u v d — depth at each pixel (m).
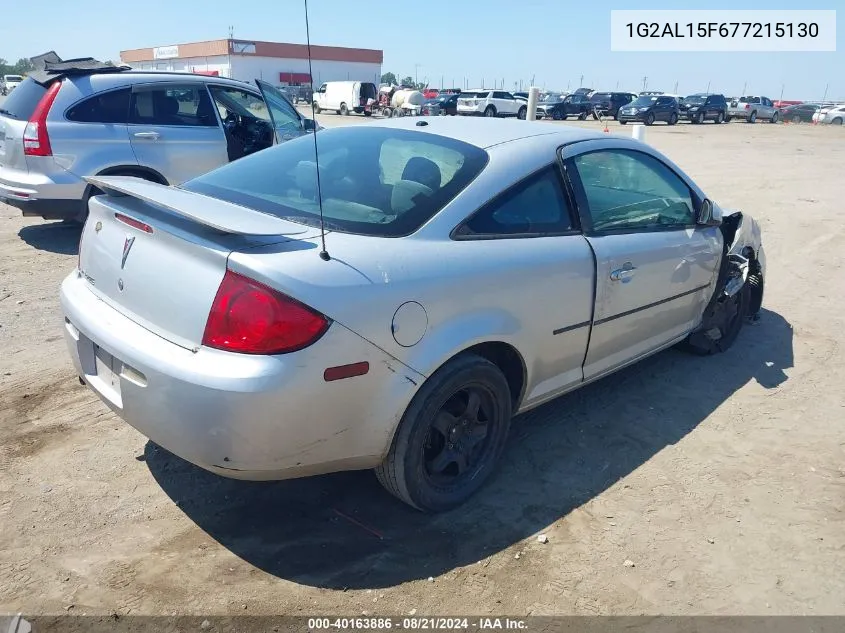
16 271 6.08
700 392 4.20
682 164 16.61
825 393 4.25
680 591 2.52
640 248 3.53
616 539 2.79
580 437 3.59
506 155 3.07
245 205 2.79
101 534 2.68
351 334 2.30
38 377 3.96
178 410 2.24
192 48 60.25
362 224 2.60
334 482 3.10
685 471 3.31
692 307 4.21
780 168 16.41
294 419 2.25
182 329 2.32
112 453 3.23
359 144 3.25
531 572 2.58
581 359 3.39
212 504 2.90
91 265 2.85
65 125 6.39
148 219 2.55
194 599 2.37
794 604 2.48
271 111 7.80
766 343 5.08
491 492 3.07
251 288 2.20
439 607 2.39
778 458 3.46
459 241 2.72
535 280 2.93
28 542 2.61
